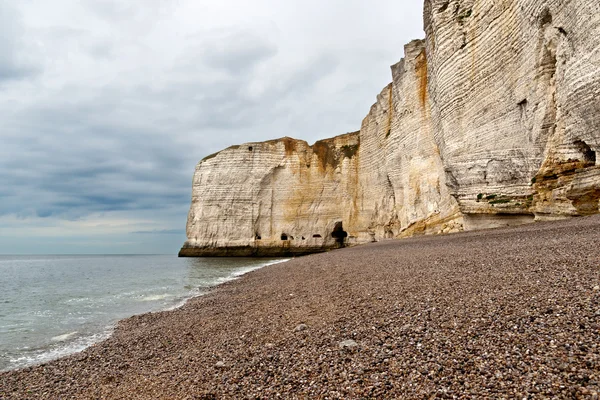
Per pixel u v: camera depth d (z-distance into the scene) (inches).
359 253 1013.2
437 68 1151.6
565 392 131.2
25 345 404.2
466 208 1004.6
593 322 182.7
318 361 208.1
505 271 341.1
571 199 668.1
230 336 315.3
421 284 358.0
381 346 211.8
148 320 471.5
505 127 871.7
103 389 236.5
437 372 166.7
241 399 178.5
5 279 1478.8
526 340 179.0
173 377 233.0
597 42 550.3
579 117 612.4
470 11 1011.3
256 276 887.7
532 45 746.2
